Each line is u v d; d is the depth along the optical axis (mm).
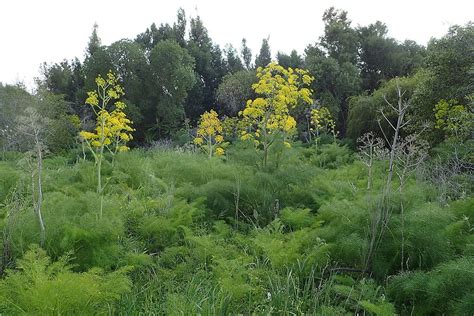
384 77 30016
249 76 29344
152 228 5156
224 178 7168
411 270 4066
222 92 29297
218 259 4098
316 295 3734
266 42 37719
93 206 5125
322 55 28578
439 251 4027
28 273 3266
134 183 8477
